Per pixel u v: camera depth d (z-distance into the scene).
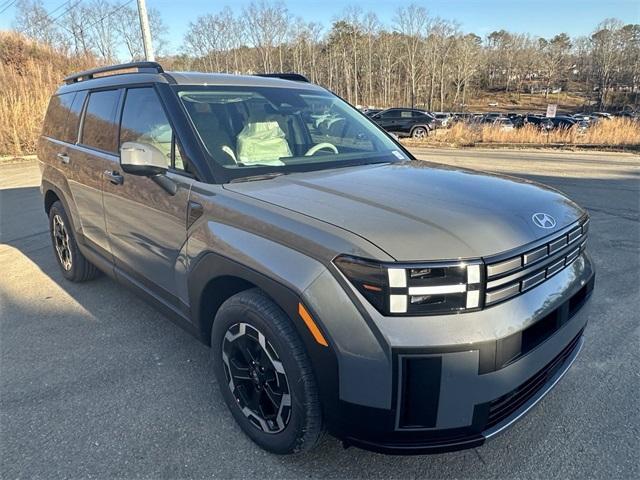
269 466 2.29
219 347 2.45
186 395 2.84
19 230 6.71
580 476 2.22
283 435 2.20
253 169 2.62
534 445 2.43
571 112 87.56
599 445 2.42
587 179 10.91
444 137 23.41
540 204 2.26
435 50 88.19
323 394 1.95
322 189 2.32
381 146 3.33
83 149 3.73
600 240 5.96
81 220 3.90
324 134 3.25
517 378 1.91
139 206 2.96
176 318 2.86
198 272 2.45
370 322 1.77
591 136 20.50
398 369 1.77
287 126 3.10
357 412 1.88
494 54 115.00
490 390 1.84
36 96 18.27
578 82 110.25
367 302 1.78
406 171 2.74
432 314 1.76
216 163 2.55
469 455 2.36
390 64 85.75
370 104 84.44
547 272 2.06
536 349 1.98
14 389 2.91
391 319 1.76
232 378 2.42
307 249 1.92
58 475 2.24
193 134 2.65
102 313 3.95
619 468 2.27
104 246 3.60
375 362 1.78
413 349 1.75
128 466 2.29
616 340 3.45
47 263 5.23
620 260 5.18
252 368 2.29
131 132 3.14
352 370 1.83
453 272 1.76
